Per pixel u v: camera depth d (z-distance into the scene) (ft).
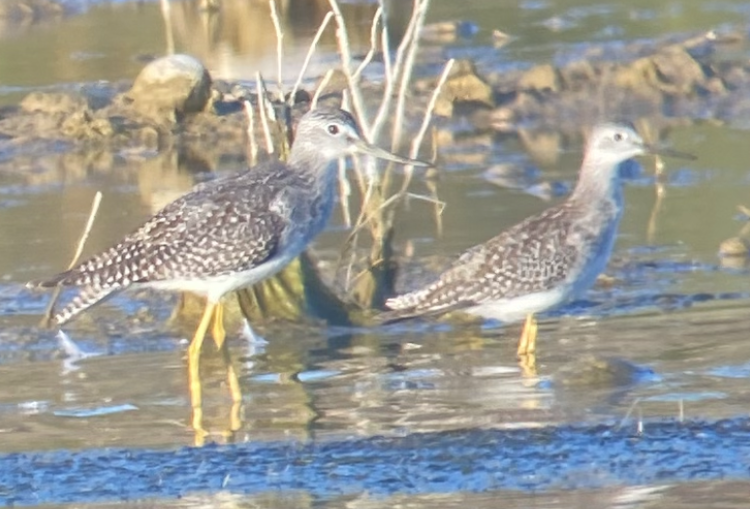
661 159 66.95
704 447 35.45
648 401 38.81
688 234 56.59
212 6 103.86
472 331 47.16
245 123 73.67
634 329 45.78
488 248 44.45
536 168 66.85
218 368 44.06
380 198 51.31
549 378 41.24
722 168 65.82
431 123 74.54
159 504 32.99
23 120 75.15
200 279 43.80
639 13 99.76
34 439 37.55
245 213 43.96
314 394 40.75
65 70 86.43
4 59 90.12
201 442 37.09
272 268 44.75
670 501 32.30
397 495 33.17
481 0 105.50
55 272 53.31
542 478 33.96
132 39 95.09
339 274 52.03
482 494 32.99
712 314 46.98
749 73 81.76
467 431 37.06
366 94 77.61
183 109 74.95
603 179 44.96
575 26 96.48
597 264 44.78
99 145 72.43
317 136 45.24
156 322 48.70
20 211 61.77
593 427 36.99
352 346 45.91
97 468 35.32
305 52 88.53
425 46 90.89
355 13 101.86
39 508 33.09
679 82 80.43
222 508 32.68
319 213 45.34
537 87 80.33
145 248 43.70
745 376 40.57
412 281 51.16
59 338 46.96
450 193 62.90
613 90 79.66
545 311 46.70
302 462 35.32
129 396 41.14
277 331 47.75
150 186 65.05
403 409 39.01
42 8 105.91
